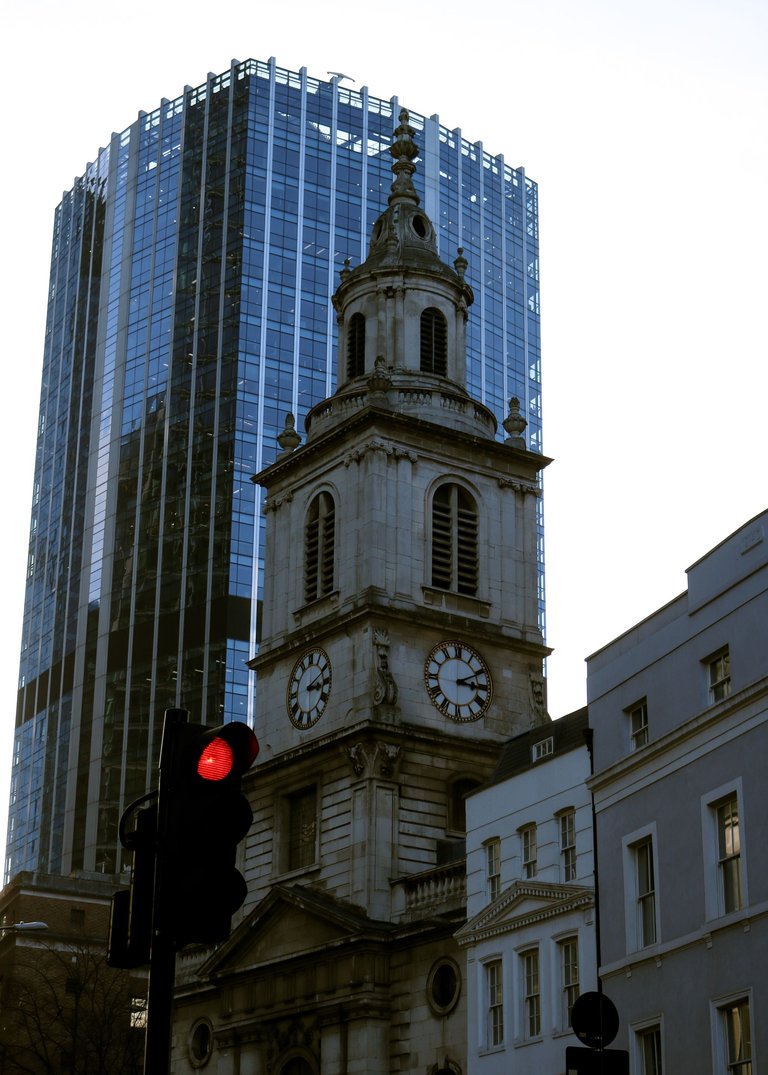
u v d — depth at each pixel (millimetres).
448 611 77500
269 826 77812
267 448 185625
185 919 15945
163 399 193500
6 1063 104062
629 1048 46281
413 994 66562
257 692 81625
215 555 180875
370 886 69938
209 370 190000
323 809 74500
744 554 44719
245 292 191125
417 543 78000
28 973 110688
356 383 83625
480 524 80562
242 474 183375
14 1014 107562
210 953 81438
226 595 178125
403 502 78312
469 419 82688
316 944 71125
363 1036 67125
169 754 16578
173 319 197000
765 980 40156
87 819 180250
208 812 15953
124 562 189625
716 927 42531
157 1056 15805
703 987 42969
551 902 55156
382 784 72062
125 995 105750
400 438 79312
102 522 194625
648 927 47188
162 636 181750
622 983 47344
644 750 47719
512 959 57594
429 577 77688
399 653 75312
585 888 53375
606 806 50031
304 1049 70438
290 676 79500
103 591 190625
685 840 45000
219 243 195500
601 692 52000
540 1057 54719
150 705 179625
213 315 192375
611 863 49188
